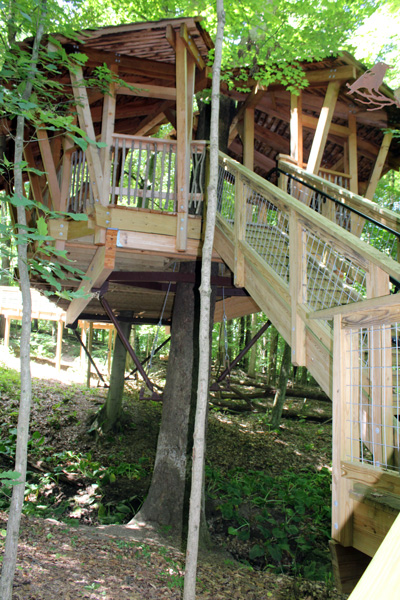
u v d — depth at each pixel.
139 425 13.39
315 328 3.79
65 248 6.61
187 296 7.68
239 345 22.05
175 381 7.56
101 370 20.66
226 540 7.60
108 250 5.81
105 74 5.44
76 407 13.76
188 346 7.60
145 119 9.07
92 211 5.76
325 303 4.30
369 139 10.41
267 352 22.59
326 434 14.64
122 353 13.05
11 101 3.10
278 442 13.57
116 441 12.14
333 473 2.66
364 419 3.24
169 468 7.32
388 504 2.29
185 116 6.20
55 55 3.89
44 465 9.52
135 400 15.76
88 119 5.89
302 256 4.08
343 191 6.96
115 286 8.25
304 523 8.26
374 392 2.74
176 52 6.16
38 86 3.84
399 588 0.50
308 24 8.62
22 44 5.24
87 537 5.83
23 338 3.06
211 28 8.85
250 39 8.70
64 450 11.02
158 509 7.18
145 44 6.37
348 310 2.69
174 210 6.34
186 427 7.40
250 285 5.25
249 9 7.84
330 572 6.59
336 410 2.71
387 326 2.77
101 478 9.43
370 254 3.03
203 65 7.04
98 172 5.87
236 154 11.84
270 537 7.72
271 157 11.72
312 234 4.01
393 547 0.56
